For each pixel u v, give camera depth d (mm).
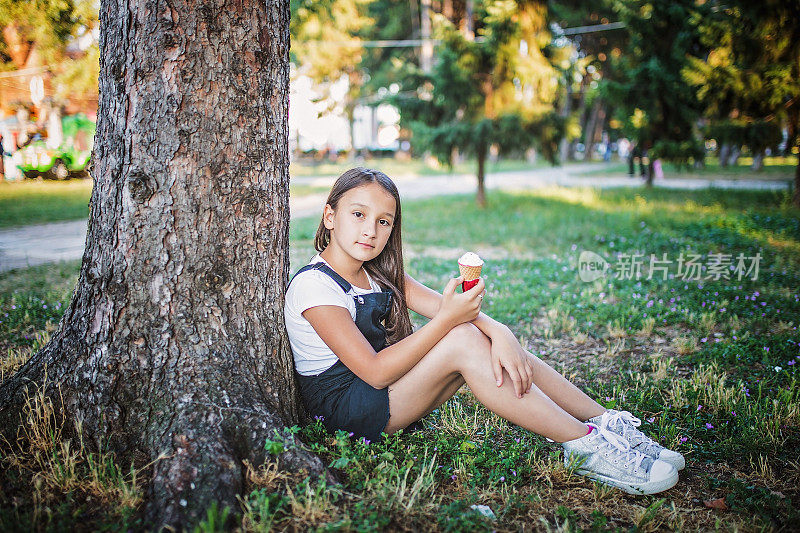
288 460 2244
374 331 2539
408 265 7340
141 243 2332
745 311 5059
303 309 2412
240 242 2447
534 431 2451
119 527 1953
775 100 10578
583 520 2211
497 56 12172
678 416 3150
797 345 4082
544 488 2420
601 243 8797
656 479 2354
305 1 13273
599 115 42812
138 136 2301
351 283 2553
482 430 2936
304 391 2623
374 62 32438
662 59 13805
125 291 2348
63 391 2369
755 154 11820
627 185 19328
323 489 2131
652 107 13953
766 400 3178
